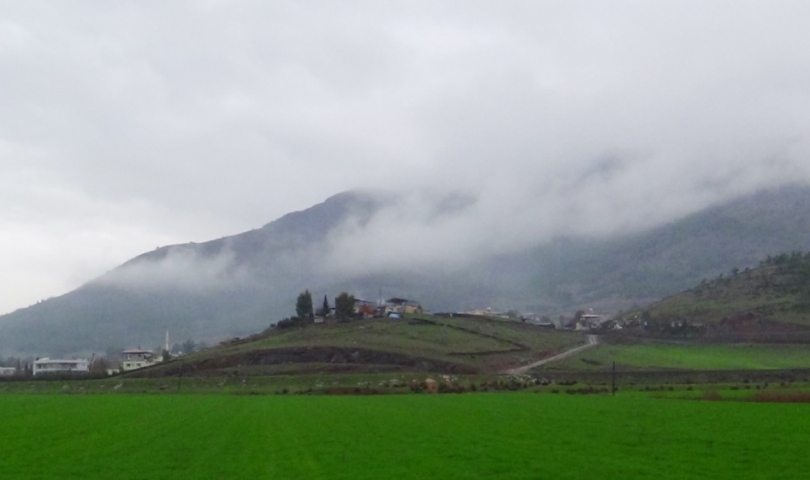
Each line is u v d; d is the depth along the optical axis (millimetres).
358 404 117875
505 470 48062
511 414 93750
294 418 90875
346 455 55219
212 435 70875
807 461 51406
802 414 87438
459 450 57938
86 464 52312
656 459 52625
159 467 50312
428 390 160250
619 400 116438
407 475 46125
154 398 143875
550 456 54219
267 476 45781
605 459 52562
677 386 152000
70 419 92688
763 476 45375
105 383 195375
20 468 50875
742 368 191625
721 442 61938
